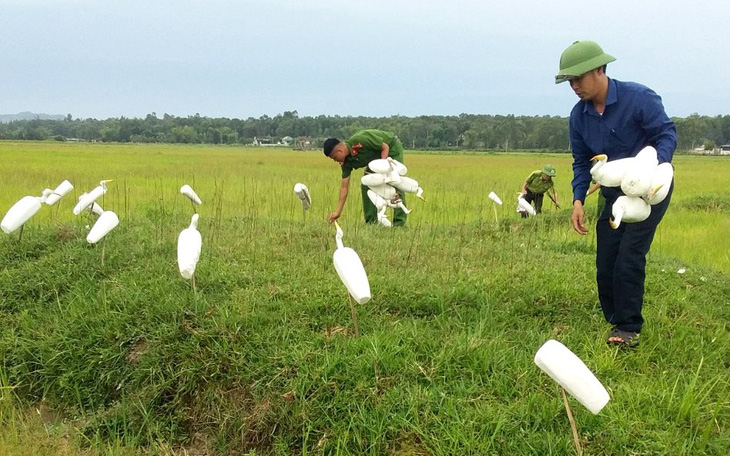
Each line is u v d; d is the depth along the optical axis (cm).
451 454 297
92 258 512
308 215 973
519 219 948
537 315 438
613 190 380
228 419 348
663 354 391
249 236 614
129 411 369
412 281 469
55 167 2247
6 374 410
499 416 312
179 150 5488
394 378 342
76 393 388
